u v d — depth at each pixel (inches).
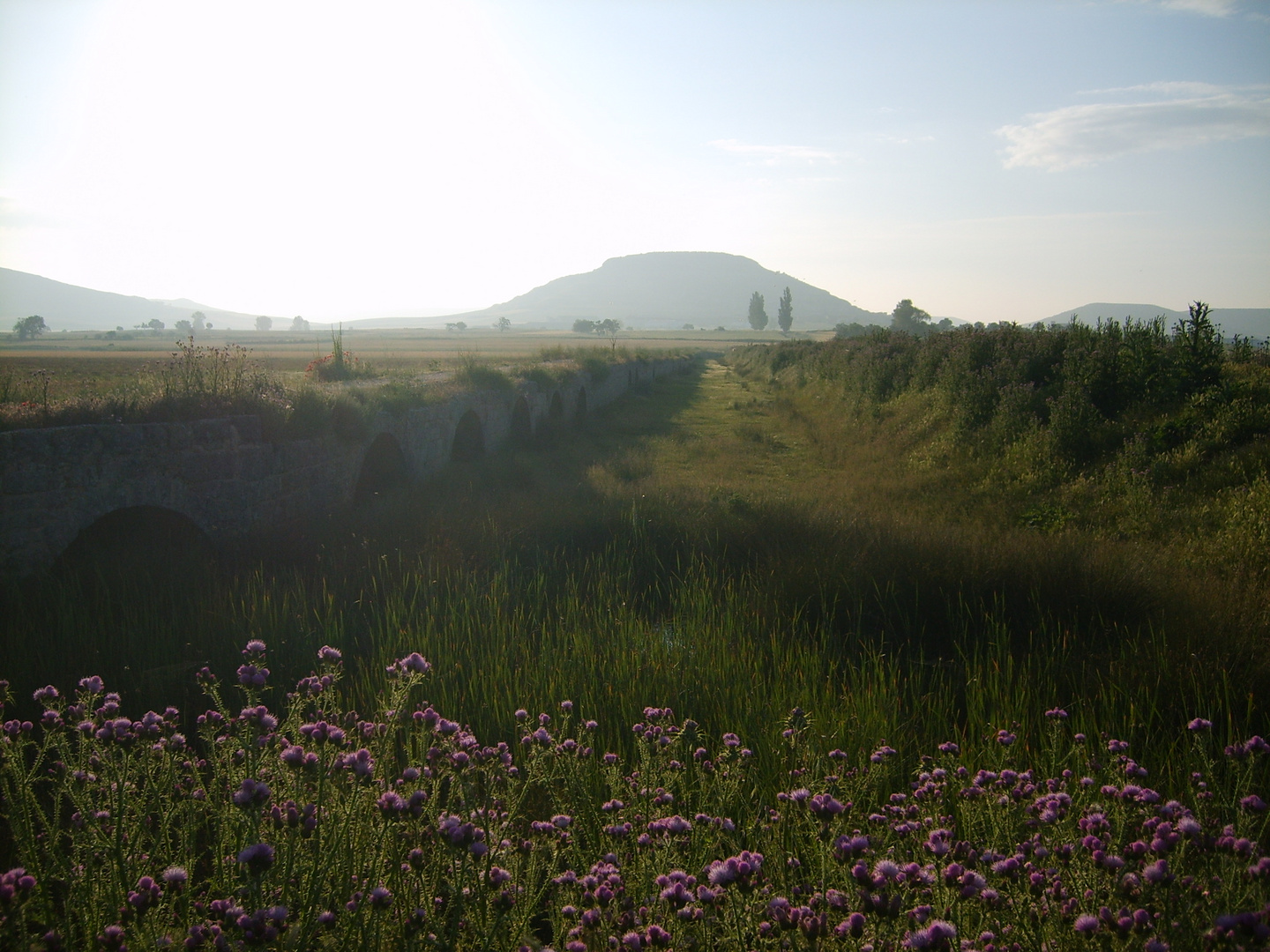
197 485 284.8
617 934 81.3
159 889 81.4
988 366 606.2
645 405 1146.7
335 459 377.7
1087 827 89.3
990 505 418.6
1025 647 225.5
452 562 286.4
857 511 391.2
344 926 77.0
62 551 236.1
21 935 65.8
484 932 77.6
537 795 131.8
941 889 82.0
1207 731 116.8
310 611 229.3
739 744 133.3
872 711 160.7
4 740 91.7
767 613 248.8
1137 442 428.8
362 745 109.6
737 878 75.0
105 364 1412.4
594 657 195.8
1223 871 80.6
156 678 178.7
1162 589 245.4
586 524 342.0
